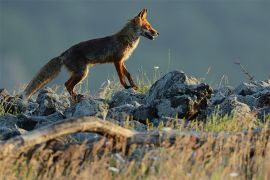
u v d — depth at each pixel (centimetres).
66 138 2148
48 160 1903
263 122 2384
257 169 1916
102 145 1942
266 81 2914
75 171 1847
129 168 1850
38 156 1908
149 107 2477
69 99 3064
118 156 1894
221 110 2442
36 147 1912
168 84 2591
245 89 2717
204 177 1820
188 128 2295
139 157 1920
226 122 2284
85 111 2488
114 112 2508
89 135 2191
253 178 1872
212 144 1983
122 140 1948
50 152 1909
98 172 1845
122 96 2736
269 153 1934
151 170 1847
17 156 1888
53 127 1877
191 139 1970
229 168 1866
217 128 2256
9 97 2872
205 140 1986
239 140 2009
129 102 2706
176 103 2467
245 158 1958
